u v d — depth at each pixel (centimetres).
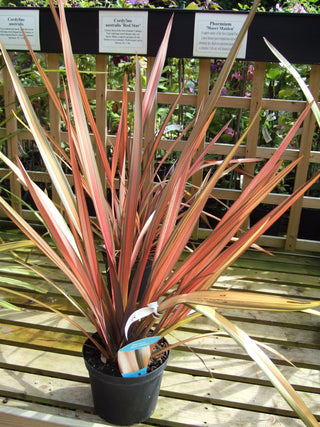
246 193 106
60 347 152
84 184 154
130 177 97
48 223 99
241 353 154
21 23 226
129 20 217
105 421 122
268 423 125
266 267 228
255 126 232
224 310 184
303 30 207
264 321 176
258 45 212
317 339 166
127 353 103
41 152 104
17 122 276
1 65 236
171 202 108
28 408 127
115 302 110
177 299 85
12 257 222
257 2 85
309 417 66
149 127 236
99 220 105
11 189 261
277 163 106
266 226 96
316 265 234
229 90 288
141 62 265
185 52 219
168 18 214
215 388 138
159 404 131
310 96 148
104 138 244
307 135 228
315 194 282
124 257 102
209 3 290
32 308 178
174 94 235
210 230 256
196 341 161
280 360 153
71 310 176
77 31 224
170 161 307
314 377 145
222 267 94
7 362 145
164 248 97
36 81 287
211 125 278
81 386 136
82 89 115
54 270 213
